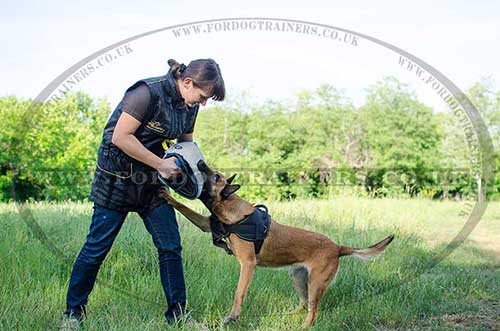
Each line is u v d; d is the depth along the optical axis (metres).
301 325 3.70
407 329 3.69
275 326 3.61
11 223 5.01
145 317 3.53
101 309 3.62
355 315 3.76
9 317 3.31
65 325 3.21
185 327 3.28
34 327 3.28
